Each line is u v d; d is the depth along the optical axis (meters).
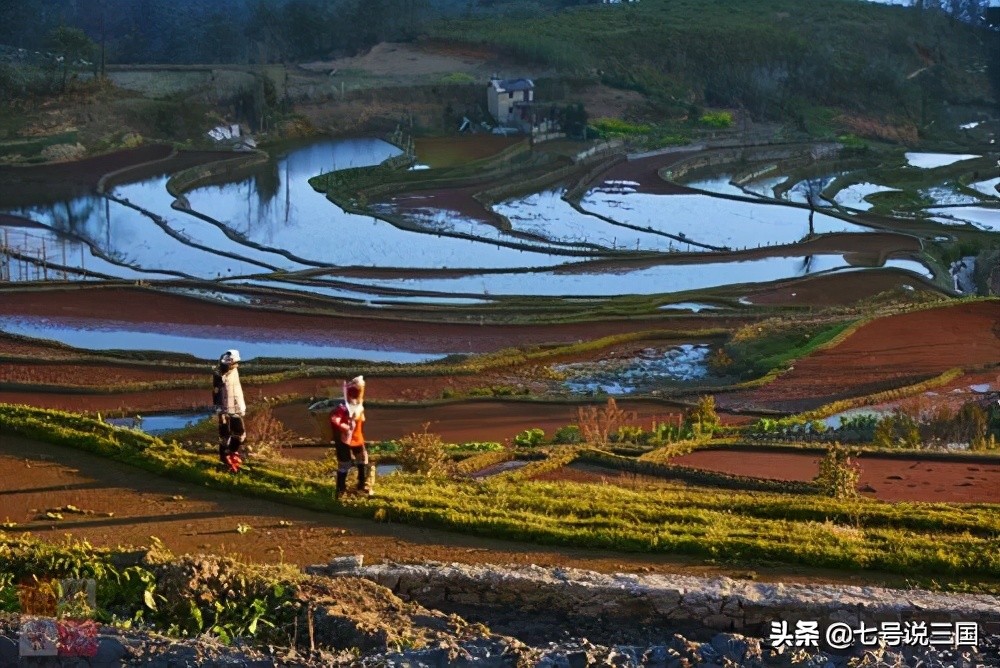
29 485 24.80
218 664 14.44
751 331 74.25
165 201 131.88
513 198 146.88
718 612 18.41
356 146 179.12
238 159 157.38
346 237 117.25
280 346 74.25
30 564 18.16
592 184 157.00
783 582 21.58
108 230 115.88
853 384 61.50
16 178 137.50
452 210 133.88
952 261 119.88
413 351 73.88
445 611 19.11
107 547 20.67
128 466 26.27
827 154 193.38
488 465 36.09
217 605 17.11
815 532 24.09
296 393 58.56
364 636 16.16
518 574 19.30
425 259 108.31
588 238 121.62
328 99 193.75
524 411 55.62
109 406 56.09
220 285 89.75
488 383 63.72
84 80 175.25
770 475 36.84
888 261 113.00
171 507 23.98
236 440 25.41
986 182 183.38
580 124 186.25
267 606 17.19
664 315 82.06
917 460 39.22
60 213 122.81
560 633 18.36
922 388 58.06
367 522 23.70
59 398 56.81
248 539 22.44
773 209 144.25
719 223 134.12
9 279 90.94
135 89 178.75
